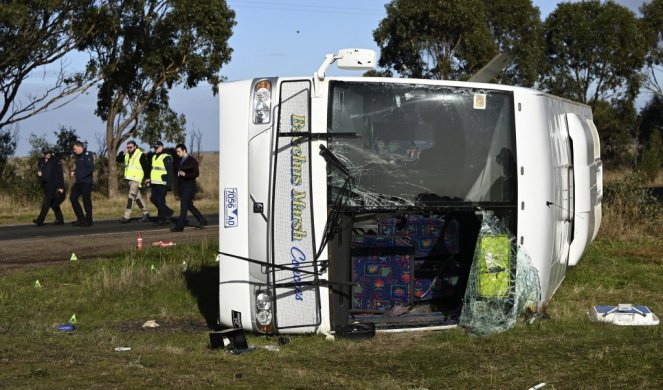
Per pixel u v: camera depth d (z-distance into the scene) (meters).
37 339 8.20
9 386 6.01
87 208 20.91
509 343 7.81
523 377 6.66
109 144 34.19
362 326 8.21
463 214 9.07
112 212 26.23
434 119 8.37
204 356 7.48
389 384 6.52
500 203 8.46
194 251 14.77
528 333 8.23
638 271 12.12
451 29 39.69
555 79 49.38
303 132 8.06
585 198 10.97
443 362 7.24
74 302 10.75
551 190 8.80
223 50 34.03
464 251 9.10
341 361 7.37
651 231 16.14
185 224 20.34
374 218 8.83
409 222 9.03
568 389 6.25
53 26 29.39
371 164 8.25
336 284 8.13
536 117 8.65
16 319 9.81
